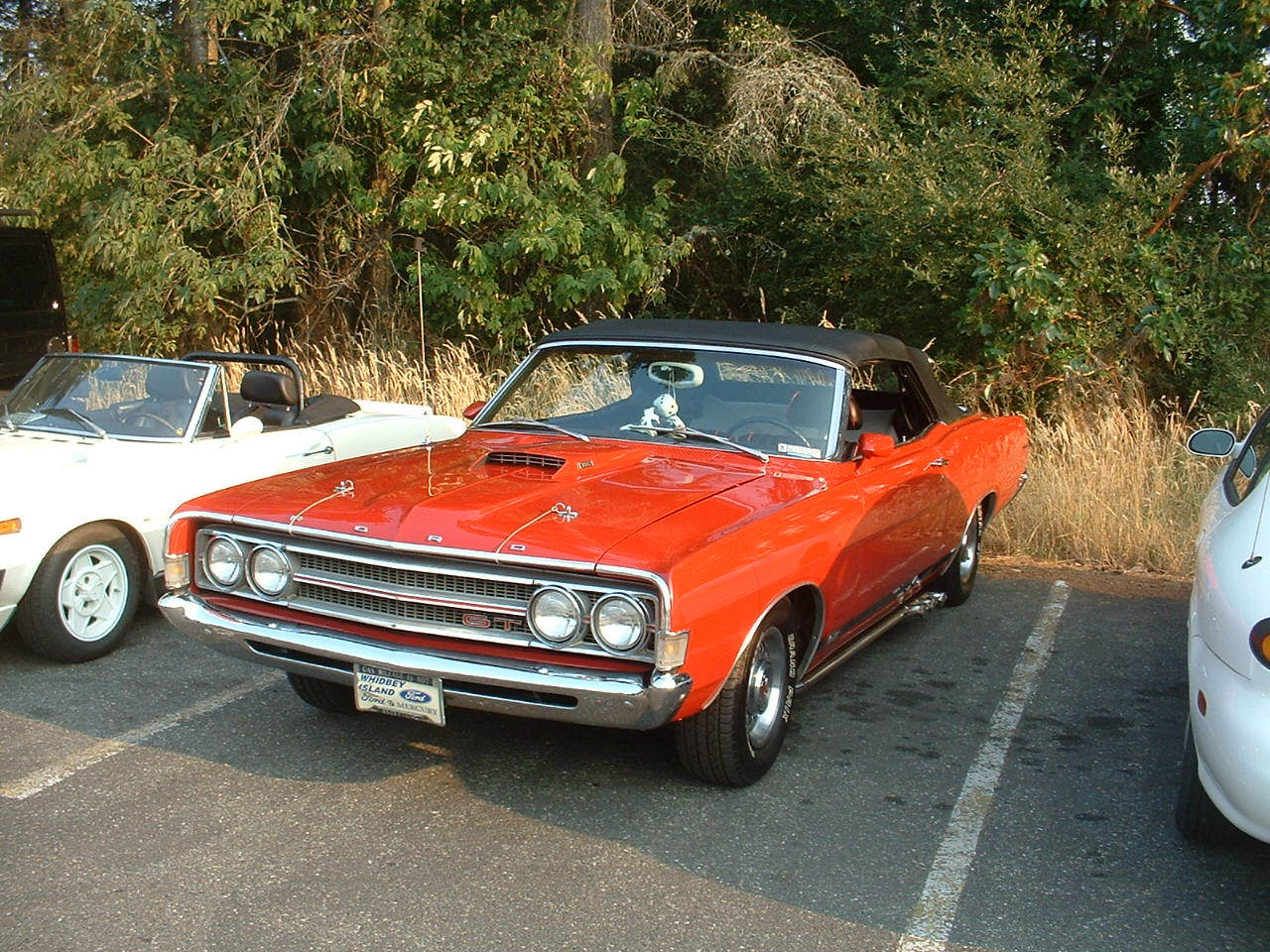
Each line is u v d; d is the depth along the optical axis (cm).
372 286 1381
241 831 383
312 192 1295
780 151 1290
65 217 1434
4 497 512
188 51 1373
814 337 520
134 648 572
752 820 397
